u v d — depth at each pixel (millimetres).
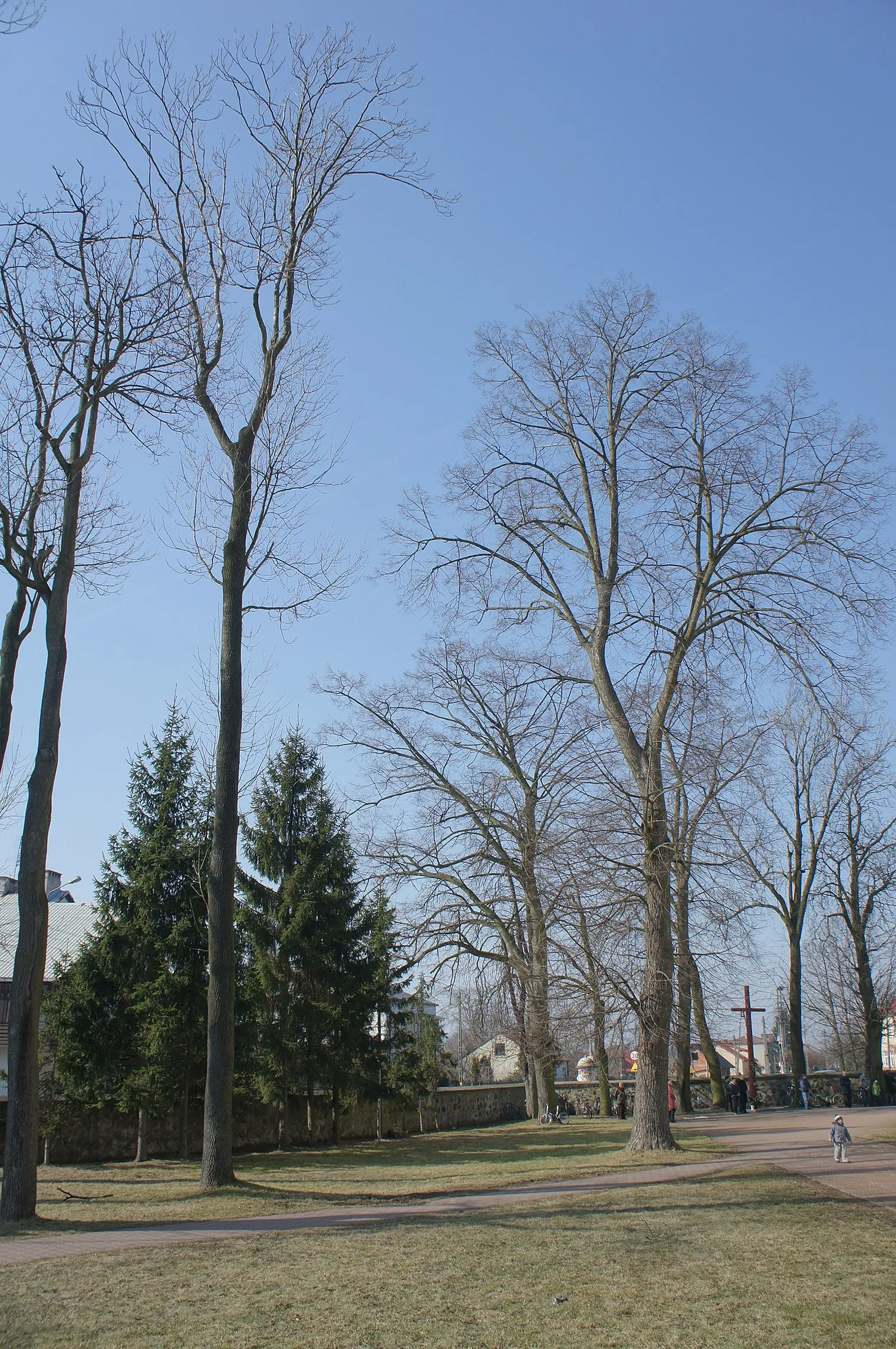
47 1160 24281
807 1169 18875
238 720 18672
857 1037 62844
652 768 23266
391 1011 34281
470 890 34750
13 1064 14969
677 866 22453
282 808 31750
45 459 18406
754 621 23312
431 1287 9875
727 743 22375
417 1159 25422
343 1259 11109
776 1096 50250
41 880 15578
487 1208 14883
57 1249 12211
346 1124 33594
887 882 47688
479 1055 73562
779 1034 90125
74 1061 24406
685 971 22891
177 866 25906
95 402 17375
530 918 31766
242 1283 10117
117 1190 18344
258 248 20016
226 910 18125
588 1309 9055
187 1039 25062
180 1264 11016
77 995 24812
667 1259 10953
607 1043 23250
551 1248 11555
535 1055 33719
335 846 31984
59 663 16344
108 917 25781
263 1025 29188
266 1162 25219
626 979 21984
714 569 24109
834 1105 49281
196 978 25594
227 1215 14719
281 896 31125
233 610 19078
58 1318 8977
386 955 33875
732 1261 10805
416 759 36188
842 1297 9305
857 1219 13195
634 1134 22953
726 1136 27203
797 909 48656
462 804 35406
